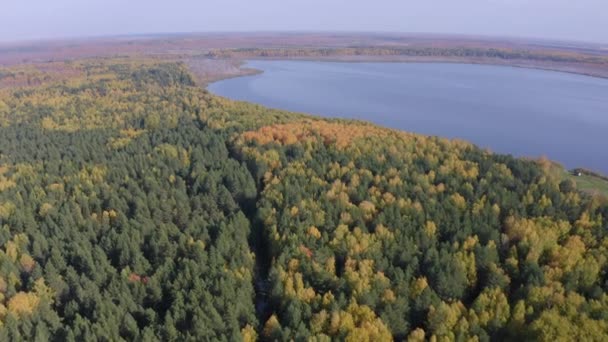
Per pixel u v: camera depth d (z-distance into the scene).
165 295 77.19
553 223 87.12
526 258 79.69
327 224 91.62
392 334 69.06
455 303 70.31
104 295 74.50
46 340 67.44
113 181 114.62
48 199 105.31
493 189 100.56
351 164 113.31
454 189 102.19
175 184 112.88
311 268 78.50
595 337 62.06
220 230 90.44
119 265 84.81
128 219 98.50
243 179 110.44
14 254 85.00
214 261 81.31
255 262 89.75
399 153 119.75
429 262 79.25
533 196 98.44
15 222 95.50
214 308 69.38
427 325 68.81
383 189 103.81
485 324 67.38
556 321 63.25
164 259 83.88
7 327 67.44
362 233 87.12
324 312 67.88
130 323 68.88
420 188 101.25
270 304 76.50
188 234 90.31
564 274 75.19
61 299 77.88
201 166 118.94
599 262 77.44
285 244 86.00
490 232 85.62
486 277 77.31
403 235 87.06
